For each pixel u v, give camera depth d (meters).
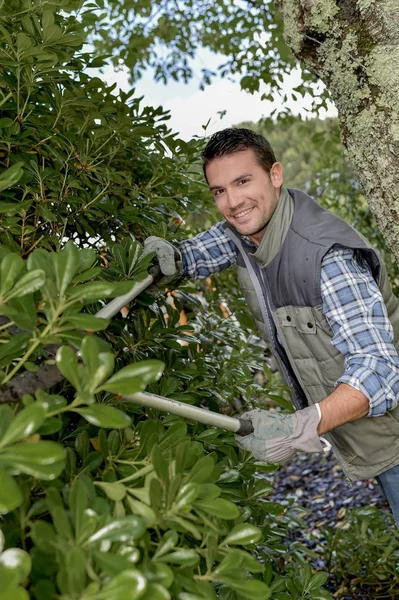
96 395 1.30
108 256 1.64
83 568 0.68
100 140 1.80
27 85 1.42
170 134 2.07
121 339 1.56
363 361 1.52
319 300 1.66
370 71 1.49
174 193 2.08
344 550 2.77
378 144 1.50
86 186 1.73
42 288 0.85
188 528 0.83
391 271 4.84
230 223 1.86
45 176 1.48
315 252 1.63
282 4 1.67
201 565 1.16
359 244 1.64
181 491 0.86
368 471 1.93
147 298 1.61
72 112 1.62
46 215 1.43
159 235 1.82
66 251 0.88
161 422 1.30
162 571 0.77
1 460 0.66
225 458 1.49
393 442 1.86
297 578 1.55
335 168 5.22
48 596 0.69
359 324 1.58
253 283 1.90
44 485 0.91
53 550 0.73
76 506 0.76
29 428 0.69
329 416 1.43
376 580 2.71
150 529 1.03
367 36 1.50
